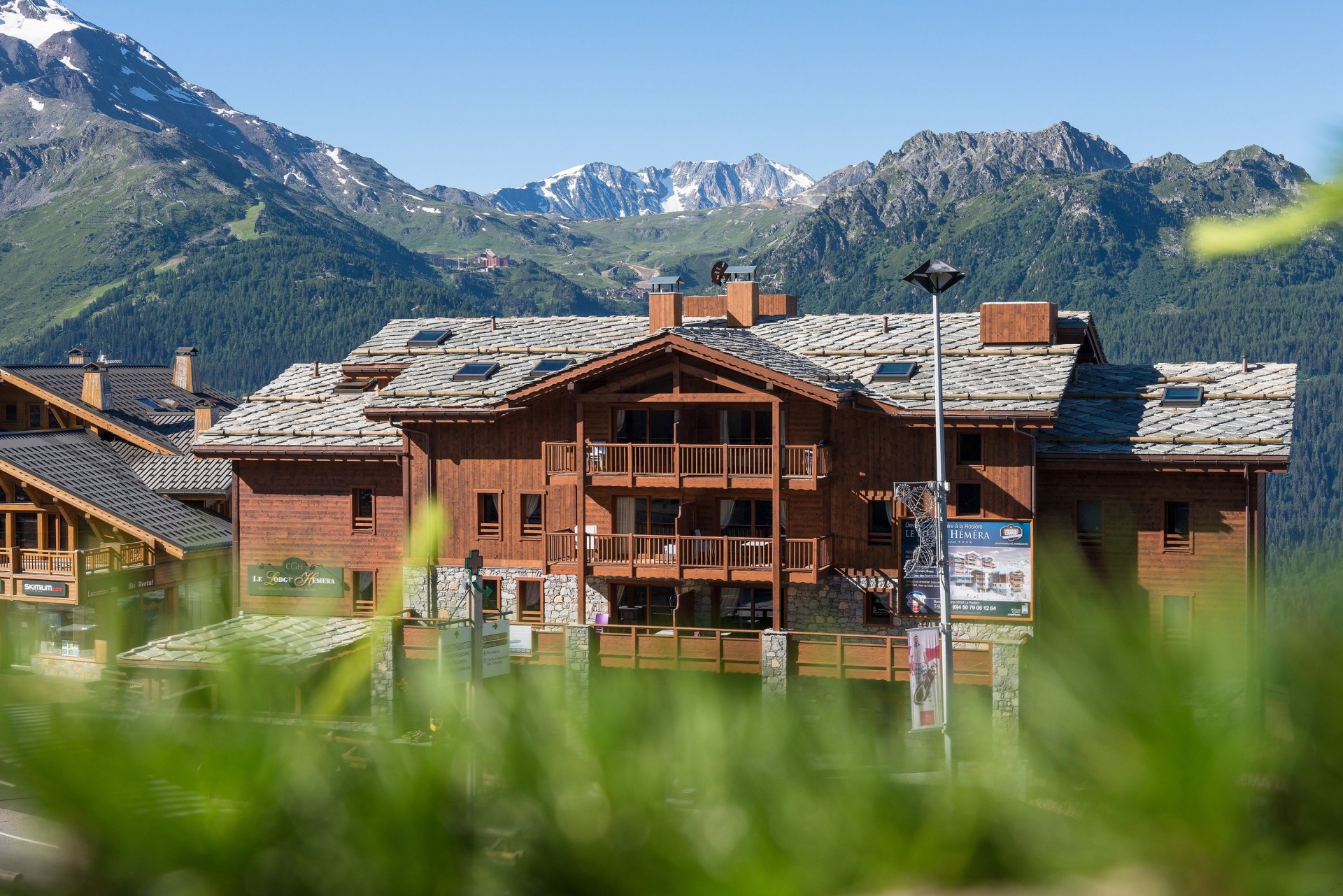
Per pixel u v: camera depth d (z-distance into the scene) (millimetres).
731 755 2436
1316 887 1947
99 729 2363
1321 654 2031
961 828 2172
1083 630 2365
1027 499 36406
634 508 40062
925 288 29969
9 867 2264
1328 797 1968
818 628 38625
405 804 2326
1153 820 2084
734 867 2188
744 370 37000
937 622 37156
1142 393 39156
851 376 39562
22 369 59969
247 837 2271
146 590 47469
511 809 2346
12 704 2459
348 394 45500
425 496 41281
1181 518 36438
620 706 2559
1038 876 2107
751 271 45969
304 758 2408
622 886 2207
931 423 36875
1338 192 1903
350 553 42375
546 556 39719
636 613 40281
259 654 2775
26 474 46812
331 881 2277
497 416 40281
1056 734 2270
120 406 60781
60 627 46656
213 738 2418
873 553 38188
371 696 2885
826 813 2268
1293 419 36625
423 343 45781
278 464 42969
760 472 38406
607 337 44219
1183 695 2189
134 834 2236
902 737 2518
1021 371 38000
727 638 35969
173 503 50156
